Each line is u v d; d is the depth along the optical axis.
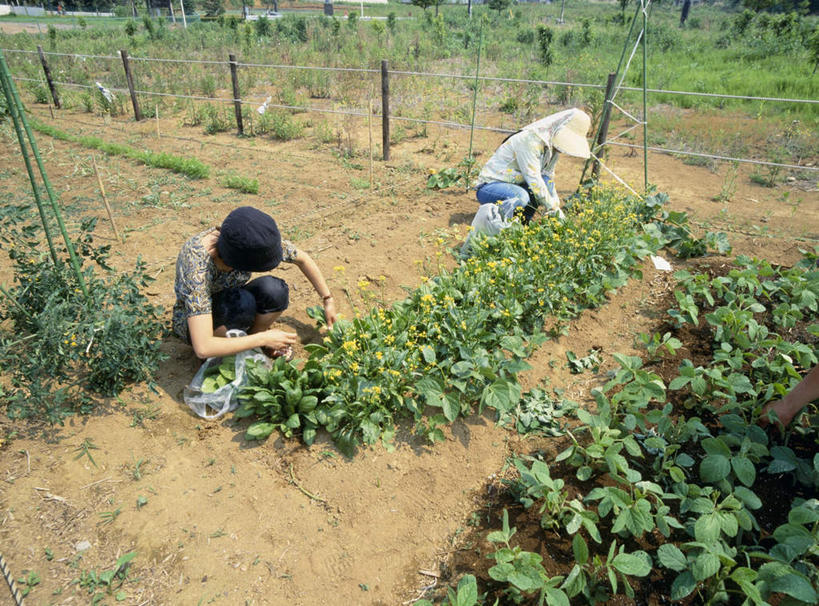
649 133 10.80
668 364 4.09
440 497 3.09
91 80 16.23
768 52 20.73
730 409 3.40
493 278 4.43
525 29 28.59
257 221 3.16
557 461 3.16
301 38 27.45
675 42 25.08
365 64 18.05
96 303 3.53
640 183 7.95
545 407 3.66
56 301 3.62
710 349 4.23
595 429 3.15
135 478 3.03
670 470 2.94
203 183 7.80
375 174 8.19
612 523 2.90
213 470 3.12
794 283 4.70
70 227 6.20
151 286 4.97
